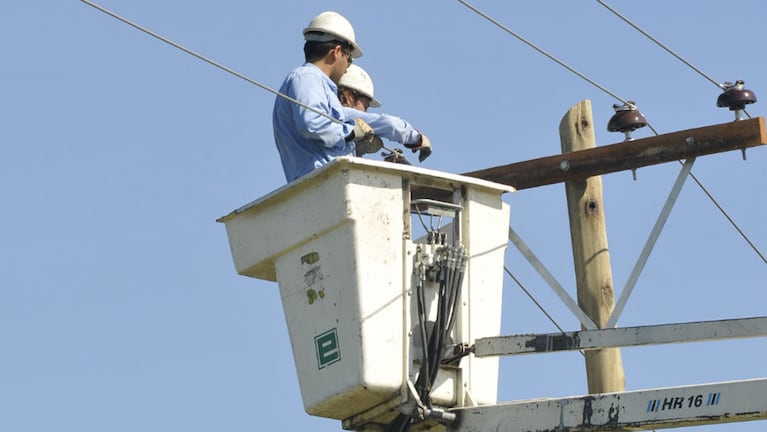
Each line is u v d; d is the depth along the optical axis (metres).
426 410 17.19
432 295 17.62
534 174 21.30
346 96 19.73
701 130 20.11
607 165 20.83
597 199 22.38
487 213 18.25
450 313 17.59
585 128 22.55
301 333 17.64
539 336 17.34
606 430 16.41
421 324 17.38
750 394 15.66
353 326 17.08
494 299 18.12
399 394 17.22
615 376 21.88
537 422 16.81
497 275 18.23
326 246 17.41
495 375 18.06
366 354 17.00
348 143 18.39
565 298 19.70
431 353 17.38
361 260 17.11
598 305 22.05
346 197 17.12
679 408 16.00
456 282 17.69
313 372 17.48
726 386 15.80
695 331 16.59
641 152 20.55
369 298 17.11
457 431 17.41
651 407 16.16
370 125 18.59
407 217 17.52
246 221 18.25
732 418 15.71
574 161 21.02
